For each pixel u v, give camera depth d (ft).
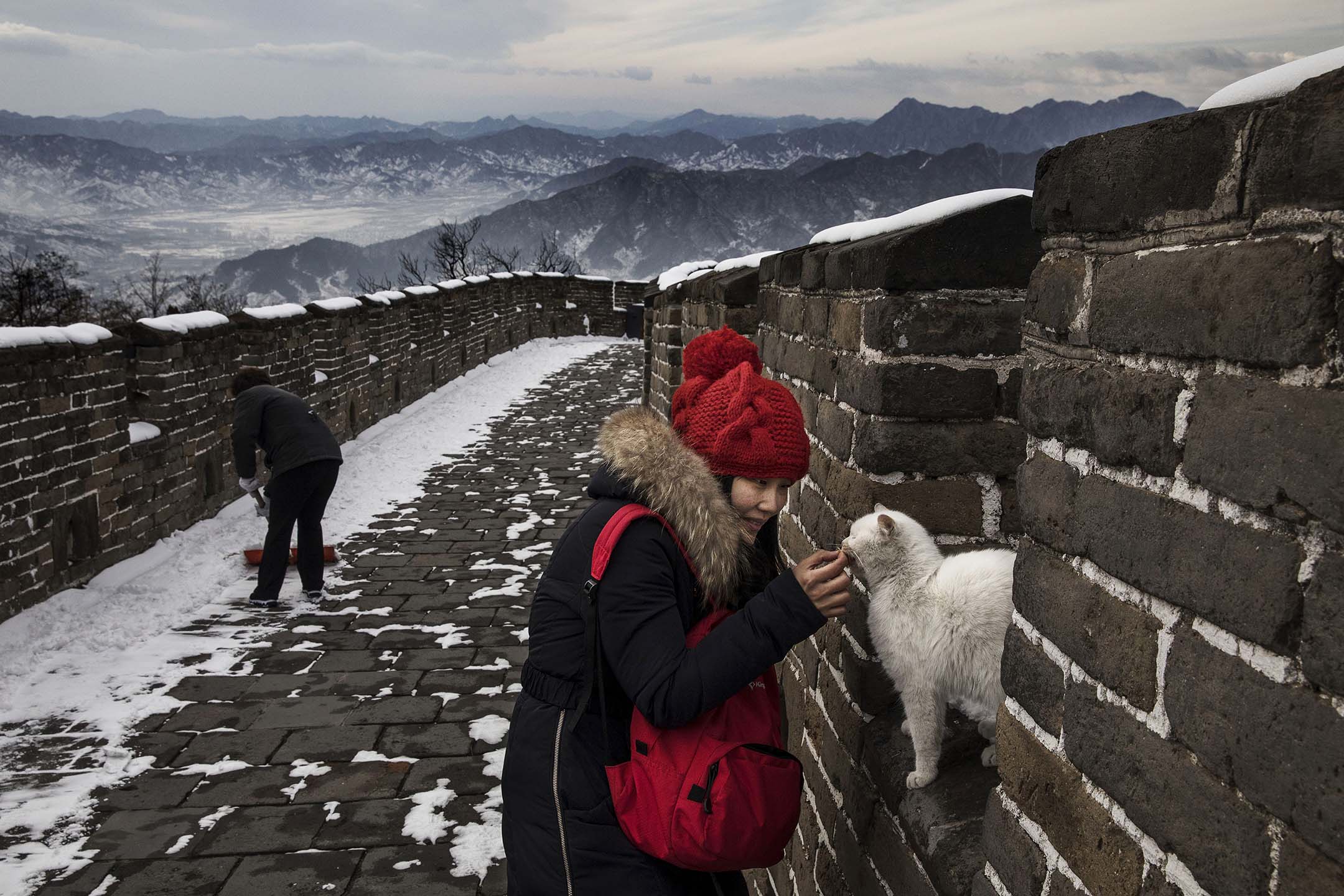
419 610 20.66
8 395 18.22
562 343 95.09
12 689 16.12
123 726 14.89
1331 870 2.25
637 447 5.29
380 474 35.76
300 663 17.58
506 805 5.43
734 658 4.77
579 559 5.26
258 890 10.77
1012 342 6.41
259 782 13.21
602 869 5.08
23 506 18.76
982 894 4.39
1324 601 2.28
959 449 6.56
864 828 6.67
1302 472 2.35
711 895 5.24
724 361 6.00
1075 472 3.65
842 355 7.50
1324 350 2.31
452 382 63.98
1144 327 3.14
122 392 23.07
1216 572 2.71
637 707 4.93
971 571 5.58
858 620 6.94
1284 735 2.42
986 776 5.65
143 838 11.78
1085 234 3.65
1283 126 2.43
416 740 14.48
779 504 5.68
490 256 158.61
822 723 8.23
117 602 20.40
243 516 29.25
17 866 11.16
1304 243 2.38
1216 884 2.69
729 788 4.83
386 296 49.55
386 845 11.68
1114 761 3.27
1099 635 3.40
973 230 6.24
